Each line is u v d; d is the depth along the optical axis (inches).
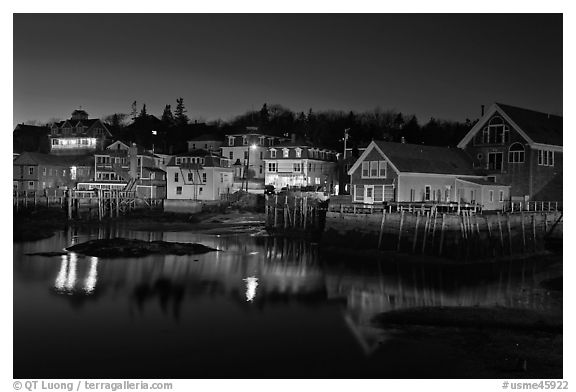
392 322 1288.1
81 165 4495.6
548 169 2792.8
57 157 4662.9
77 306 1416.1
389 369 1013.8
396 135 5580.7
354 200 2593.5
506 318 1309.1
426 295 1568.7
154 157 4530.0
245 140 4503.0
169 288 1633.9
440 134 5615.2
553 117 3068.4
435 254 1973.4
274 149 4281.5
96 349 1102.4
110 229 3346.5
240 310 1390.3
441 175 2588.6
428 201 2433.6
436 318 1312.7
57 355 1071.0
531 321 1288.1
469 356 1067.3
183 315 1342.3
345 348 1111.6
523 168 2728.8
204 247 2433.6
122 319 1304.1
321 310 1396.4
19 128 5836.6
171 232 3176.7
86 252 2290.8
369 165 2566.4
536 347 1114.1
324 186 4028.1
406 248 2054.6
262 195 3863.2
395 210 2287.2
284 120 6614.2
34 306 1413.6
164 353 1084.5
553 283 1721.2
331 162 4394.7
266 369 1014.4
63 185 4520.2
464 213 1973.4
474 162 2871.6
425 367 1016.9
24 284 1670.8
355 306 1438.2
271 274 1854.1
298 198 3065.9
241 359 1056.2
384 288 1652.3
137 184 4254.4
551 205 2647.6
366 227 2186.3
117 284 1681.8
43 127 5944.9
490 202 2657.5
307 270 1920.5
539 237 2293.3
